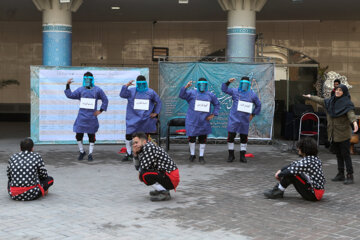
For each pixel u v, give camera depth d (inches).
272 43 769.6
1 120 790.5
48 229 194.9
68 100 460.8
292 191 273.6
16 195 241.1
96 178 308.5
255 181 302.4
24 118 791.1
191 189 276.7
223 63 473.7
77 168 346.0
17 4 615.5
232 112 382.6
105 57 788.0
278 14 684.7
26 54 788.0
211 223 205.0
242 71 474.6
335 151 306.5
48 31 541.6
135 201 245.4
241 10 539.5
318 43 765.3
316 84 571.2
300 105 537.0
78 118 379.2
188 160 388.5
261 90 476.4
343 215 220.2
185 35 781.3
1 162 368.2
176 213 221.5
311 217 216.2
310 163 241.4
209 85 476.7
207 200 248.7
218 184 292.2
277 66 573.6
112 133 464.8
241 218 213.5
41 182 253.3
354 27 760.3
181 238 183.9
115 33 785.6
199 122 373.4
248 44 541.6
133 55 788.0
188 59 781.3
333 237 186.1
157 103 378.9
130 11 665.0
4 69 789.9
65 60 546.6
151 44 786.2
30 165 243.3
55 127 461.1
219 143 493.7
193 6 624.4
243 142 382.3
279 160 392.8
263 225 202.4
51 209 227.3
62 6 538.9
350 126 296.5
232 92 384.8
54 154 413.4
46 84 456.1
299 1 529.3
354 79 764.6
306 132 447.5
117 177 312.5
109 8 640.4
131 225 201.3
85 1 590.9
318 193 242.7
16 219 209.5
